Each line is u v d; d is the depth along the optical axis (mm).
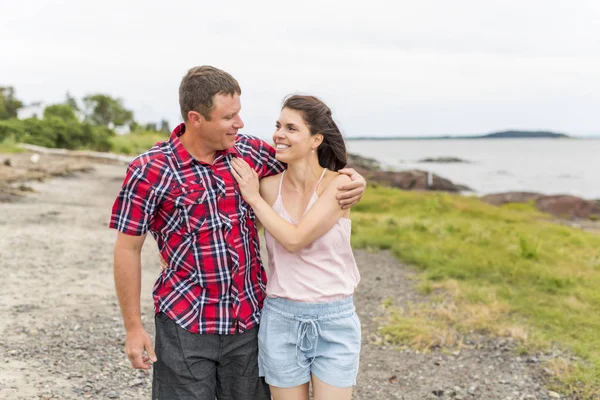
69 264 8156
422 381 5148
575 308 7059
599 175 80125
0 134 39031
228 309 2736
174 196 2635
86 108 73250
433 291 7848
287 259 2830
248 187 2746
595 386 4973
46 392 4301
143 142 50375
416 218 14742
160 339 2734
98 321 5941
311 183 2896
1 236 9531
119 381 4648
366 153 181250
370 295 7770
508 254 10008
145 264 8805
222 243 2688
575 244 12891
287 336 2809
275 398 2908
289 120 2834
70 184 19125
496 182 66625
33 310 6125
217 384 2898
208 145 2674
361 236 11539
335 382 2799
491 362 5555
